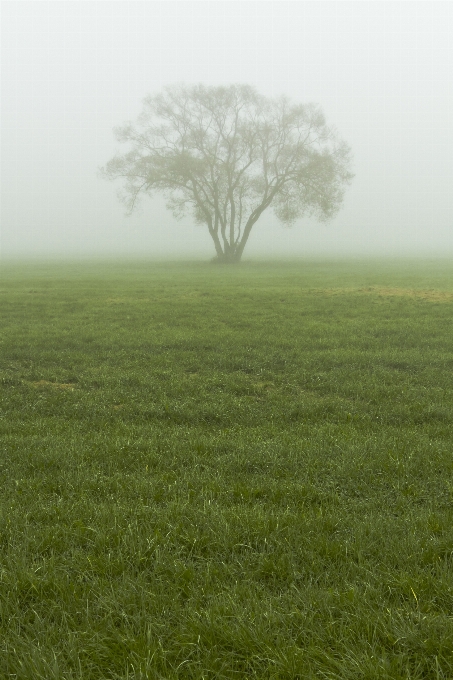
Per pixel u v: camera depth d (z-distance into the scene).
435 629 3.92
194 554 5.04
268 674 3.65
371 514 5.69
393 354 14.41
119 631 4.03
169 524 5.42
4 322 20.64
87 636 3.98
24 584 4.52
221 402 10.28
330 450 7.57
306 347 15.74
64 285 37.25
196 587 4.53
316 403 10.25
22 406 10.28
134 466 7.20
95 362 14.02
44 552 5.13
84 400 10.48
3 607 4.27
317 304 25.66
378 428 8.82
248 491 6.35
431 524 5.44
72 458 7.36
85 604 4.31
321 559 4.90
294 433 8.59
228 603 4.24
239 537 5.31
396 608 4.18
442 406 9.91
